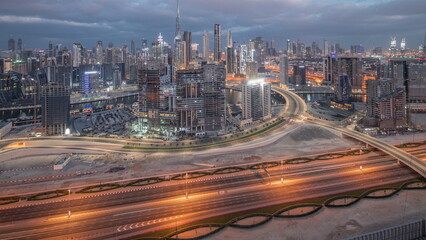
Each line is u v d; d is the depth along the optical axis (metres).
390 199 181.50
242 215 169.62
